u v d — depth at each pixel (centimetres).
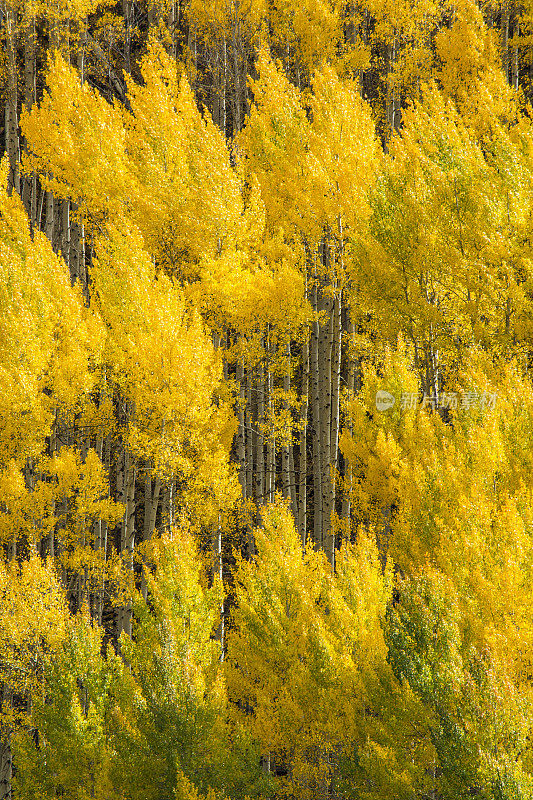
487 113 2289
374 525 1973
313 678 1519
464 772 1088
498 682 1127
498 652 1201
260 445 2433
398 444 1944
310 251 2150
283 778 1673
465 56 2853
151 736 1558
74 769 1605
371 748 1373
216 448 1912
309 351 2523
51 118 2350
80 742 1612
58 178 2473
